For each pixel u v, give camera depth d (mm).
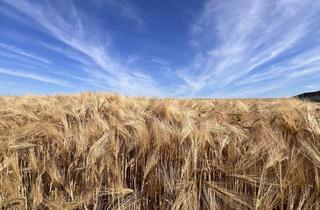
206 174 2605
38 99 5051
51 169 2828
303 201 2373
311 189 2426
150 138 2775
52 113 3523
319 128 2613
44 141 2967
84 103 4059
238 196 2508
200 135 2678
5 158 2879
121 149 2820
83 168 2760
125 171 2732
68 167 2828
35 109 3982
